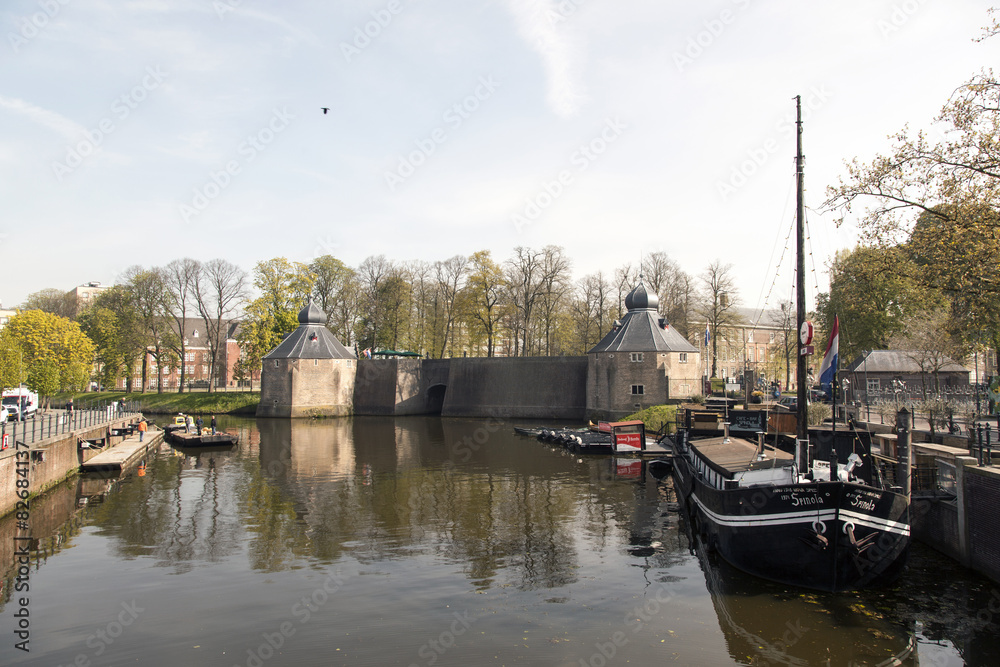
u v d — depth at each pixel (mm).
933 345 33938
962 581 15164
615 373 54156
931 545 17781
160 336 71875
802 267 17359
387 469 32781
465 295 67938
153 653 12250
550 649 12305
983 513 15195
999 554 14562
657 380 52625
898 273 21297
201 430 47312
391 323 74625
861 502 14227
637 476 30500
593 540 19609
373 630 13203
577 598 14875
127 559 18031
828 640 12539
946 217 19453
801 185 17578
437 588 15570
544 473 31359
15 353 45594
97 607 14523
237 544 19391
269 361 66688
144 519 22531
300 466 34000
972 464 15812
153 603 14742
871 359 45375
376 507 24109
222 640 12797
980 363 53688
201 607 14484
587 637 12820
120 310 71000
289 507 24234
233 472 32250
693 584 15664
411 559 17828
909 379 44594
